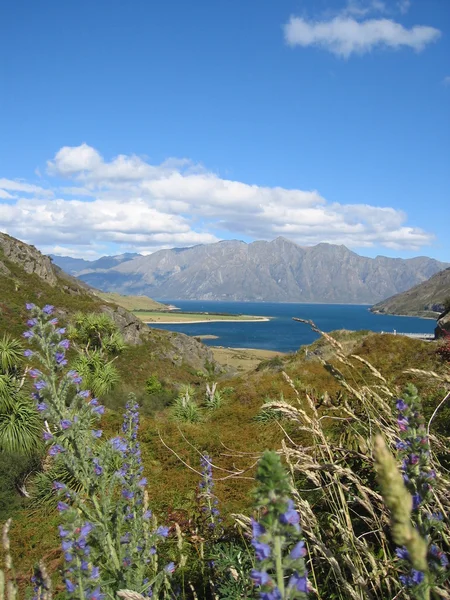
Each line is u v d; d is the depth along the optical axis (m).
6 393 10.37
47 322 3.28
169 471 9.66
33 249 42.47
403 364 14.75
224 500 6.89
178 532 3.00
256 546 1.07
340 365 12.98
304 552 1.10
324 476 2.59
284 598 1.04
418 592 1.21
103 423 12.77
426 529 1.38
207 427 13.21
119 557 2.96
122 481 3.27
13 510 8.57
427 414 4.10
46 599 2.46
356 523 2.63
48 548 7.30
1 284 31.11
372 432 2.39
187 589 3.26
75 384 3.19
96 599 2.32
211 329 166.25
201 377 33.81
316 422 2.49
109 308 33.72
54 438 3.05
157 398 19.61
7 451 9.52
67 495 2.93
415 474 1.42
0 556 6.99
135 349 31.69
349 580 2.21
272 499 1.06
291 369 18.45
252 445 10.52
